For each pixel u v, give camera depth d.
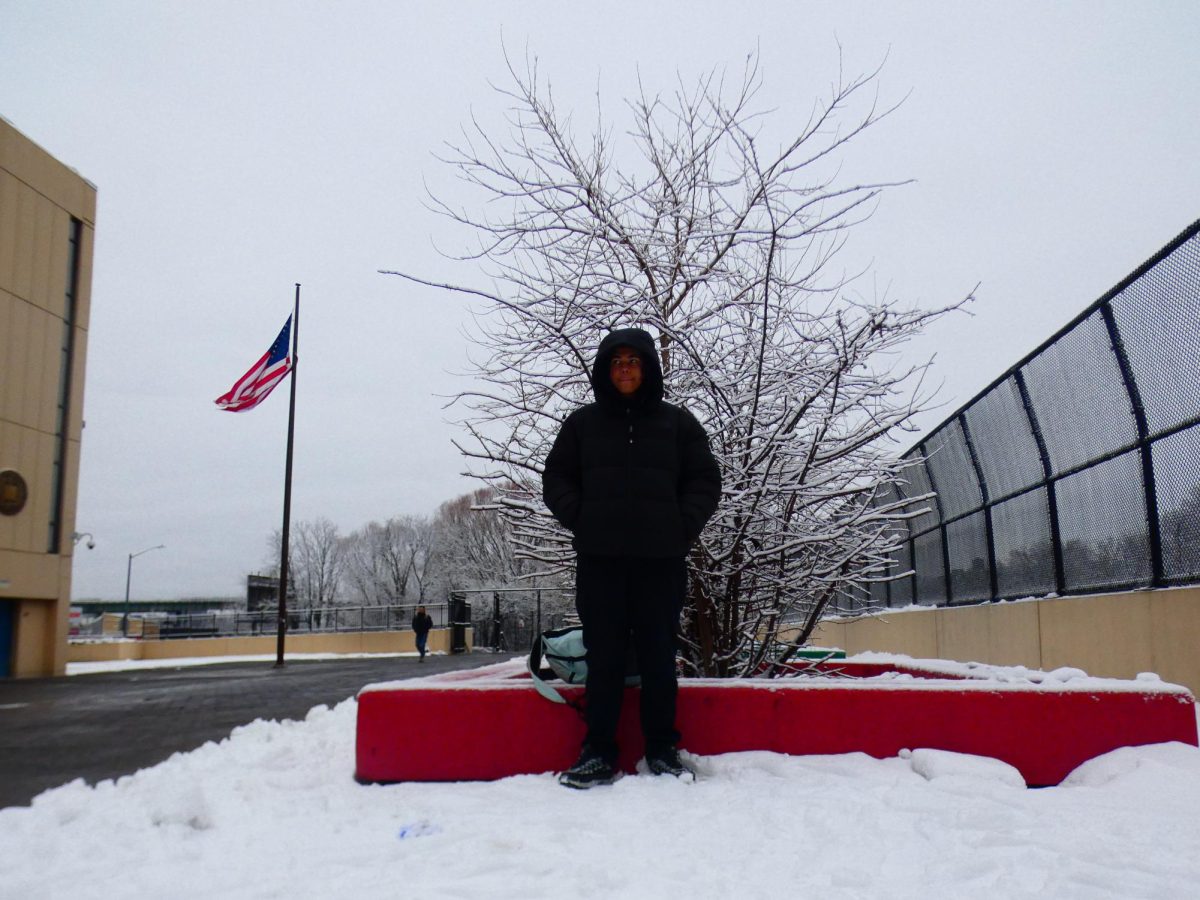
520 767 3.74
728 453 4.75
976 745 3.68
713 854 2.57
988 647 10.18
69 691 13.42
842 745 3.73
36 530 20.44
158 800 3.16
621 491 3.61
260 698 10.88
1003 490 9.99
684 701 3.81
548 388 5.12
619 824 2.89
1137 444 7.05
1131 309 6.93
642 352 3.68
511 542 5.37
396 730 3.76
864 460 5.18
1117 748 3.64
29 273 20.42
